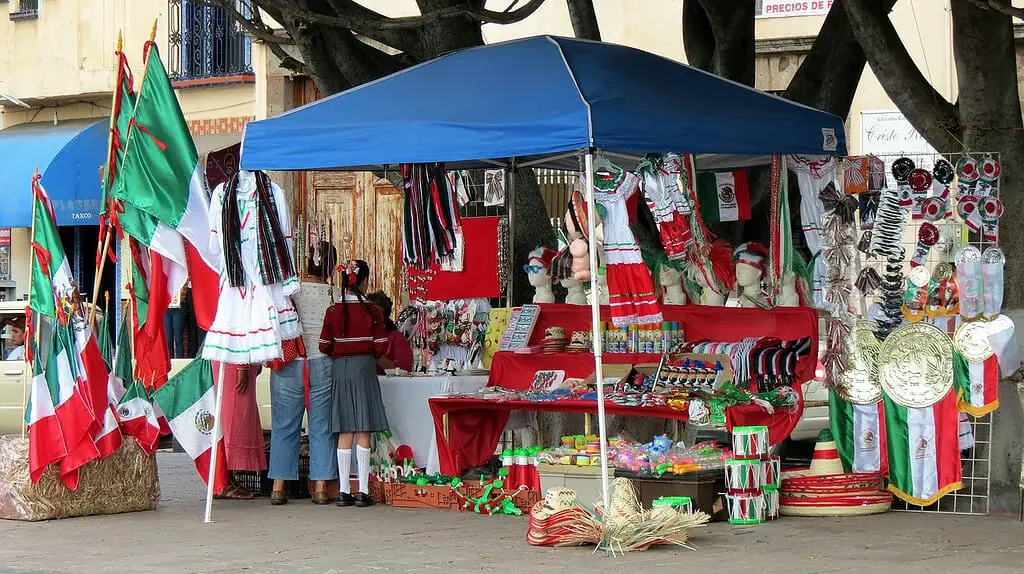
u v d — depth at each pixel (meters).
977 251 9.79
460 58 9.83
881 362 10.00
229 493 11.42
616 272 9.61
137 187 10.22
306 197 20.72
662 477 9.45
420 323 12.06
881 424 10.02
